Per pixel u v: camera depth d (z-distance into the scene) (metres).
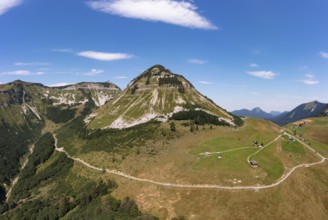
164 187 174.38
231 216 146.12
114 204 169.75
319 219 150.62
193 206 155.50
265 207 151.00
